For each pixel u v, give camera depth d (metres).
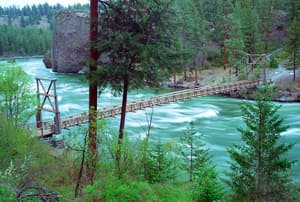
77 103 45.00
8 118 16.94
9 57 132.50
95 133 12.88
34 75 78.31
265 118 14.88
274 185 14.83
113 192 9.41
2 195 7.04
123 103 16.22
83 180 13.00
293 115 38.16
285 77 52.06
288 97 46.34
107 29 15.38
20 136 15.45
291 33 49.91
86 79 15.34
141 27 14.81
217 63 68.12
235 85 48.56
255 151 14.91
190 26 57.28
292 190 15.51
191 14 58.62
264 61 53.22
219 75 61.50
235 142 29.17
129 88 17.27
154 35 15.27
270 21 64.12
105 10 15.24
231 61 59.84
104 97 48.22
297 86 48.34
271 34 69.62
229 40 58.91
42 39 142.00
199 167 19.05
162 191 11.00
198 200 12.74
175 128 33.34
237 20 60.22
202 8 71.56
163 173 14.84
